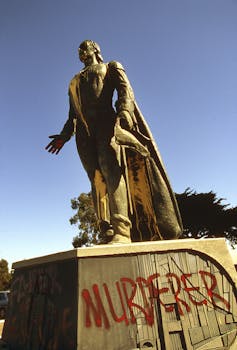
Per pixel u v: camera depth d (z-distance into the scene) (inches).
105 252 149.5
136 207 209.3
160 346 142.1
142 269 154.9
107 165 195.9
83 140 216.8
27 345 158.2
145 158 203.9
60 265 154.4
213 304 163.0
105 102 207.6
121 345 135.6
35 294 165.8
